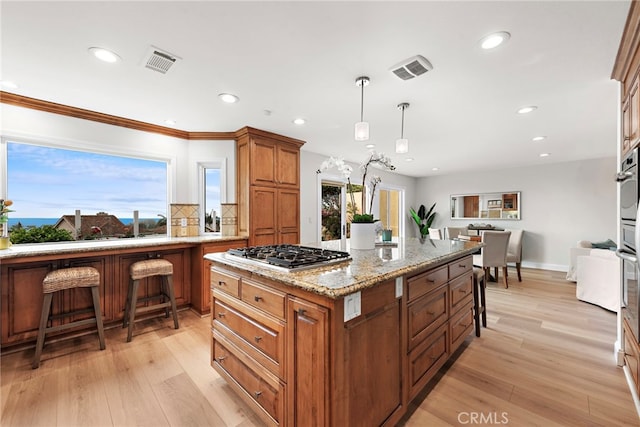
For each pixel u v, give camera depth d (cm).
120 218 320
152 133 332
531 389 184
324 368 113
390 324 142
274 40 170
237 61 193
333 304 111
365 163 222
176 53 183
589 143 409
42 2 137
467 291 238
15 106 249
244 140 350
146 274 263
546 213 571
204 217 373
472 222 669
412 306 160
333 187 535
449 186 707
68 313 255
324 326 113
